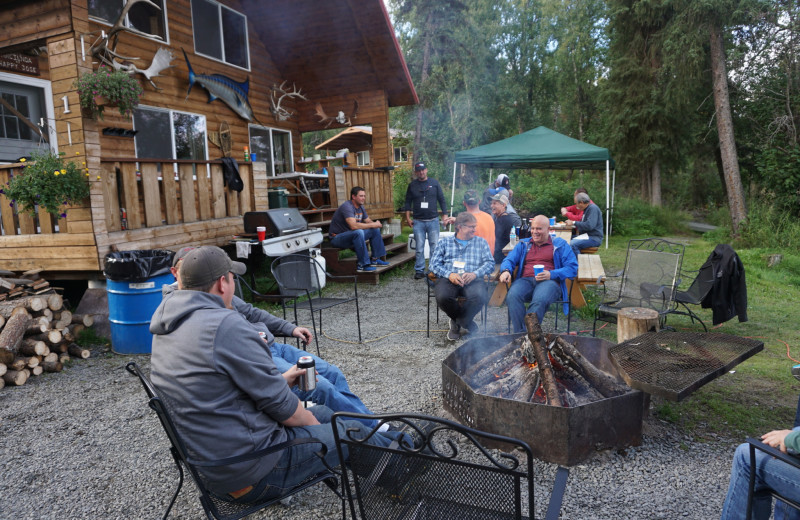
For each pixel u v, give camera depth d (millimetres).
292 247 6832
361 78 11000
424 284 7883
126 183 5484
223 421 1696
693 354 2729
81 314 5070
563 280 4617
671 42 14016
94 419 3365
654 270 5137
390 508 1614
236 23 9875
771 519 2207
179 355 1688
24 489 2578
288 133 11414
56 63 5039
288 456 1876
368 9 9836
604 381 2938
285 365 2727
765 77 14172
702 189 25859
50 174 4734
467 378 3254
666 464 2629
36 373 4129
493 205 6371
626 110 19516
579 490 2416
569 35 27078
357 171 9953
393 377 3986
